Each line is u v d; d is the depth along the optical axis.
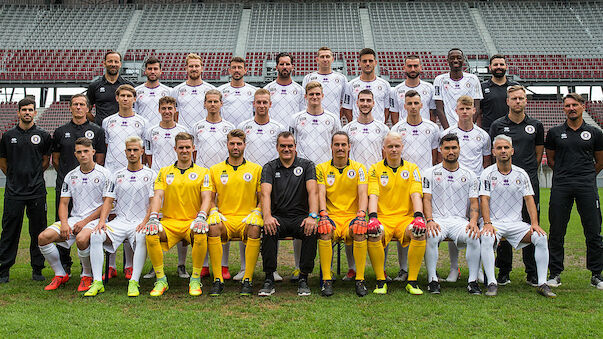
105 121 6.25
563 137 5.47
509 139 5.27
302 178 5.37
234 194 5.39
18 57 23.64
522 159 5.63
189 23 26.67
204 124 6.05
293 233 5.24
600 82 21.55
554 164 5.61
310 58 23.92
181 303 4.62
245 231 5.14
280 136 5.31
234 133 5.37
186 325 3.92
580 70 22.47
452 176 5.48
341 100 6.82
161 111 6.00
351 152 5.96
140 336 3.64
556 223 5.46
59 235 5.22
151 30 26.06
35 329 3.81
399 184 5.45
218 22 26.75
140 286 5.37
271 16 27.17
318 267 6.38
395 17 26.89
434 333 3.74
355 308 4.41
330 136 5.94
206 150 5.98
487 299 4.76
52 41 24.97
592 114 22.44
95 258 5.04
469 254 5.11
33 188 5.66
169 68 23.20
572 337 3.66
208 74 22.03
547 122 22.52
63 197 5.44
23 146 5.67
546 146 5.74
